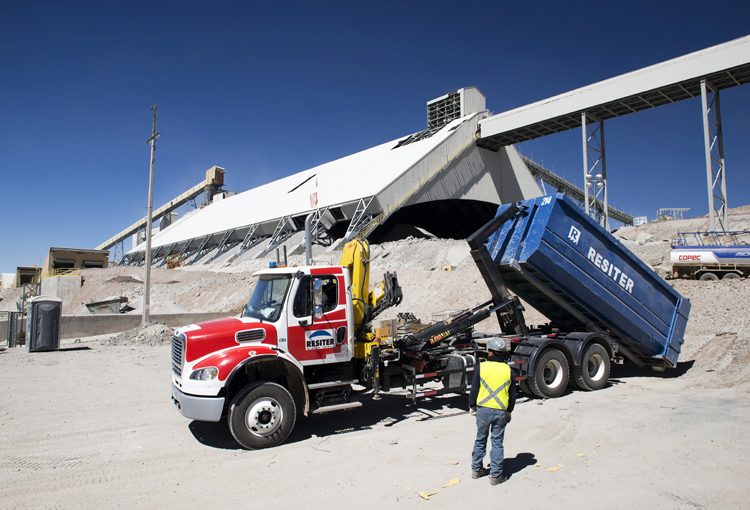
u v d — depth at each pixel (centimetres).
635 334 959
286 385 695
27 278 5772
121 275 4472
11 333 1781
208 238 6506
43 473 530
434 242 3341
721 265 1709
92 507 441
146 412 805
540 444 598
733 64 2950
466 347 879
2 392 969
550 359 852
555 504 426
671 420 687
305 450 601
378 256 3422
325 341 685
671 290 988
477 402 489
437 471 513
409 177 4341
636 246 2405
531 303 1041
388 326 831
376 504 436
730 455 544
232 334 635
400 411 798
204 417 588
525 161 5747
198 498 460
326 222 4719
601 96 3678
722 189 3131
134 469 542
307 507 434
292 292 671
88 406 847
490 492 454
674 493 447
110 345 1777
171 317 2244
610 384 962
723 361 1027
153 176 2053
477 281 2105
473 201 5022
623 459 538
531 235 853
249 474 523
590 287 889
